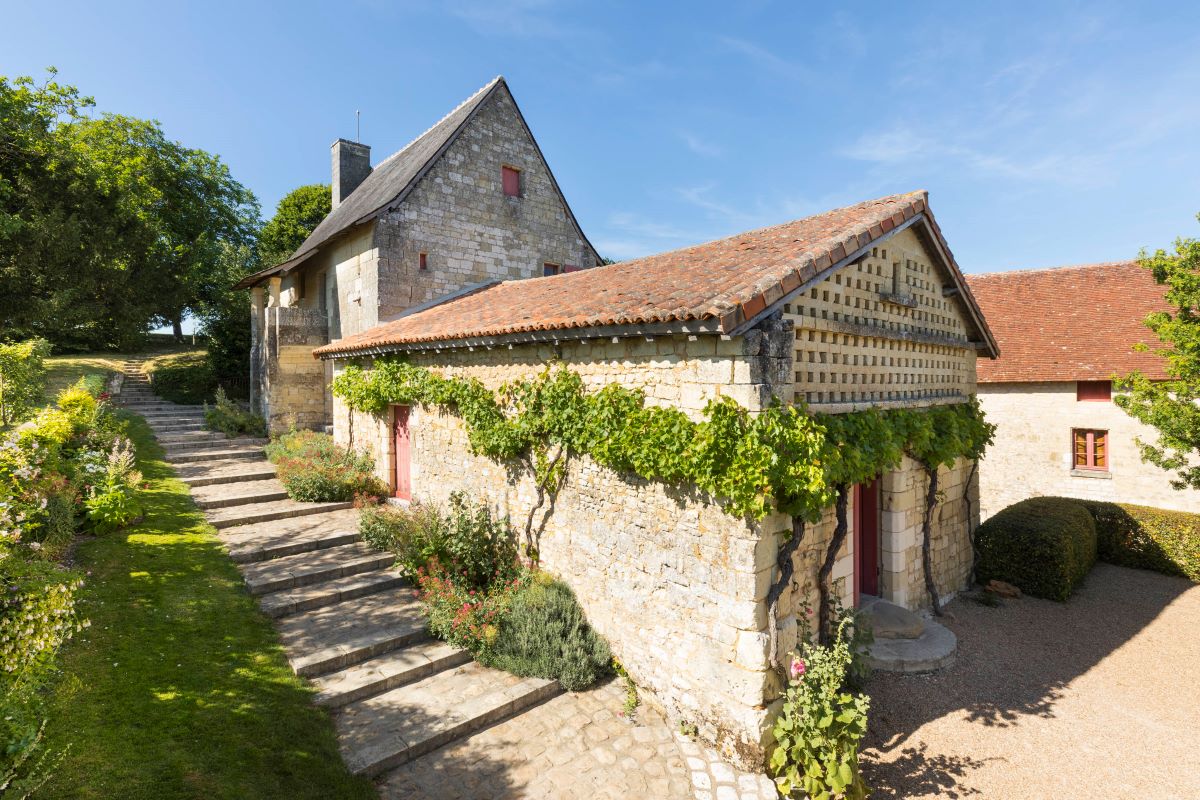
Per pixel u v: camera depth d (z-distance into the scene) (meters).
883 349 7.59
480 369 8.88
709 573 5.62
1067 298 15.38
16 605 4.67
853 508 7.40
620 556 6.65
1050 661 7.43
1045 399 14.31
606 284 8.28
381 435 11.95
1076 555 9.96
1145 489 13.02
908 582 8.38
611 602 6.80
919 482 8.61
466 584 7.70
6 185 15.14
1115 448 13.39
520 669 6.39
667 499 6.05
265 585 7.49
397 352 10.85
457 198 15.02
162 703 5.10
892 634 7.51
